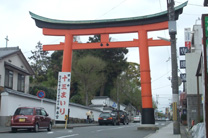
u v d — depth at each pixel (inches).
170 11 684.1
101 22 925.2
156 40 907.4
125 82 2182.6
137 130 866.8
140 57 903.1
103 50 2006.6
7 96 928.3
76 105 1525.6
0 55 1112.8
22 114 722.2
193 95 937.5
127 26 923.4
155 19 898.1
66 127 936.3
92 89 1814.7
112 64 1977.1
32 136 577.3
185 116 1418.6
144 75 894.4
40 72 2591.0
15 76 1245.7
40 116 756.6
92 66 1760.6
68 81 945.5
